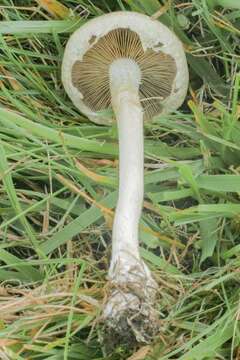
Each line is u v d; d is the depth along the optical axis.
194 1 0.50
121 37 0.48
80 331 0.47
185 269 0.49
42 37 0.52
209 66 0.52
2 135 0.50
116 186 0.49
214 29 0.51
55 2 0.51
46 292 0.47
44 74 0.53
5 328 0.46
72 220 0.50
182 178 0.48
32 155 0.49
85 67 0.49
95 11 0.52
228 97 0.52
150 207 0.49
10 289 0.47
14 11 0.53
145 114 0.51
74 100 0.51
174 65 0.49
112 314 0.44
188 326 0.47
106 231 0.50
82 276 0.47
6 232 0.50
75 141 0.49
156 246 0.49
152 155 0.50
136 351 0.46
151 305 0.44
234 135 0.49
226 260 0.48
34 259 0.50
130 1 0.51
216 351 0.46
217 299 0.48
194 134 0.51
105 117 0.51
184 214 0.48
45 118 0.52
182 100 0.50
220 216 0.48
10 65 0.52
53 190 0.51
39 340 0.46
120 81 0.49
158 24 0.47
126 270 0.44
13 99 0.50
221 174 0.50
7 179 0.48
